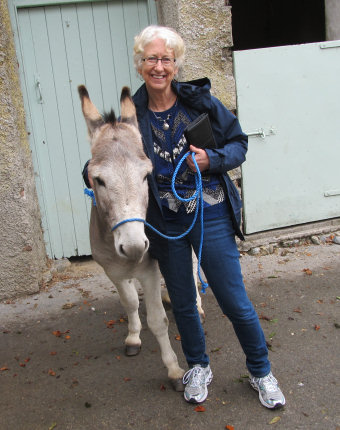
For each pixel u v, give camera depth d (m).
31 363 3.27
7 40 4.03
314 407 2.58
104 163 2.14
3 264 4.20
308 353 3.11
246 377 2.88
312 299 3.87
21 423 2.66
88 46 4.62
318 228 5.21
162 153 2.39
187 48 4.37
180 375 2.84
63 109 4.68
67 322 3.83
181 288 2.54
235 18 8.85
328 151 5.09
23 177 4.15
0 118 3.95
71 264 4.98
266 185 4.96
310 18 7.68
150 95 2.40
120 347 3.41
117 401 2.79
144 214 2.17
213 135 2.34
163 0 4.58
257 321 2.50
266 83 4.74
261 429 2.45
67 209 4.88
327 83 4.93
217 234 2.42
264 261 4.73
